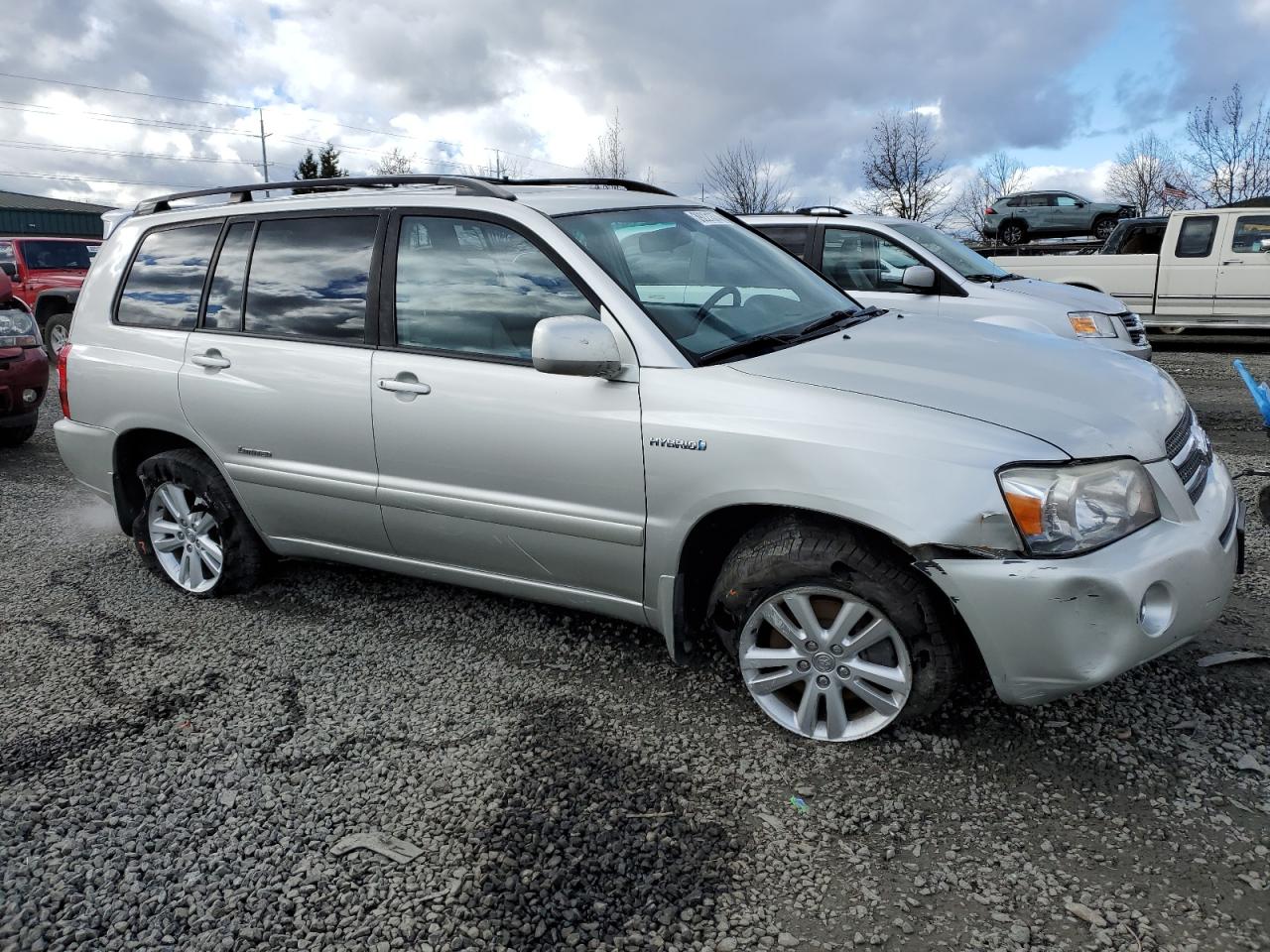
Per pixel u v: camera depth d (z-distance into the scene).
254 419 3.95
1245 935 2.17
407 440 3.54
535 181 4.11
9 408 7.73
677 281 3.46
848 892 2.38
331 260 3.80
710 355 3.11
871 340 3.41
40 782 3.01
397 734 3.21
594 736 3.13
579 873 2.50
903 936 2.24
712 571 3.31
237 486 4.11
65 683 3.69
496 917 2.36
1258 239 12.23
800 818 2.67
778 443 2.80
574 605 3.48
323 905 2.42
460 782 2.91
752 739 3.07
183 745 3.21
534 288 3.34
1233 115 34.31
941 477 2.61
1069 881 2.38
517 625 3.99
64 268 14.41
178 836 2.72
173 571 4.54
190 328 4.17
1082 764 2.83
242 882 2.53
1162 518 2.70
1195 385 9.52
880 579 2.76
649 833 2.64
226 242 4.12
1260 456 6.36
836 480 2.72
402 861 2.57
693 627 3.27
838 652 2.91
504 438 3.32
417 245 3.61
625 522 3.14
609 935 2.29
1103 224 25.22
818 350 3.21
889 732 3.03
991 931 2.23
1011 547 2.57
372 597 4.36
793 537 2.88
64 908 2.45
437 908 2.39
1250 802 2.61
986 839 2.55
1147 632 2.58
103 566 4.98
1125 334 7.13
